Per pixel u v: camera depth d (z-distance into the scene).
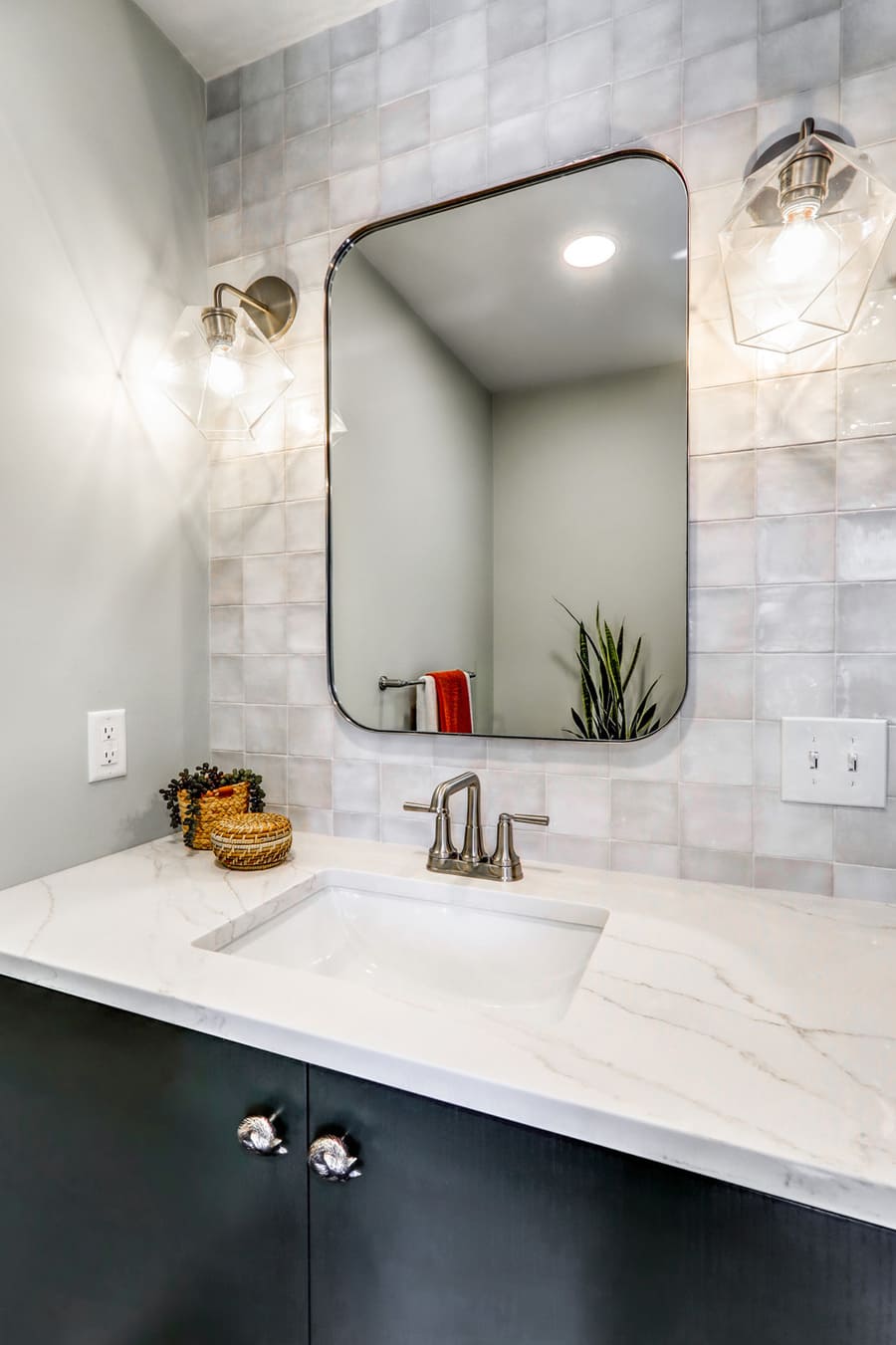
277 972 0.79
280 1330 0.71
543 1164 0.58
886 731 0.95
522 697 1.15
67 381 1.14
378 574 1.26
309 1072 0.68
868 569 0.95
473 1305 0.61
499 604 1.16
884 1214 0.47
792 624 0.99
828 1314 0.51
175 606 1.36
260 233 1.37
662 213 1.05
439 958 1.06
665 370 1.05
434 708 1.21
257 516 1.38
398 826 1.27
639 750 1.08
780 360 0.99
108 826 1.22
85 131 1.16
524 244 1.13
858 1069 0.59
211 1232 0.74
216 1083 0.73
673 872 1.07
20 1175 0.87
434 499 1.20
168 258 1.33
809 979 0.76
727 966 0.79
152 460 1.31
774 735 1.01
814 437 0.97
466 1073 0.59
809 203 0.79
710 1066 0.60
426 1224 0.63
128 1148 0.79
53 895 1.02
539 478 1.12
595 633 1.10
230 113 1.39
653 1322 0.55
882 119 0.93
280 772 1.38
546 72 1.12
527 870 1.12
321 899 1.13
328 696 1.32
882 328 0.94
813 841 1.00
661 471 1.05
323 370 1.31
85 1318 0.83
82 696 1.17
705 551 1.03
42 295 1.10
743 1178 0.51
